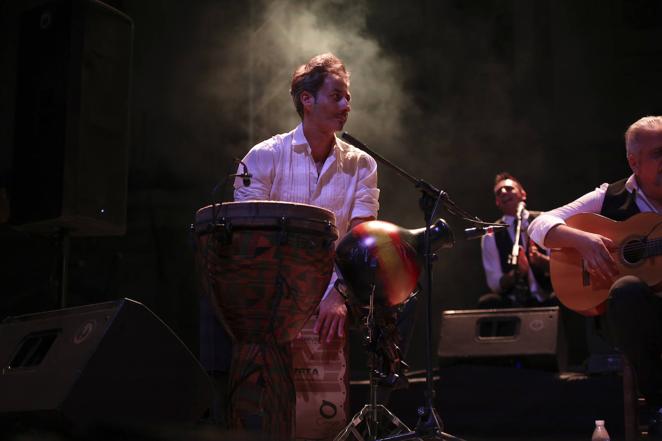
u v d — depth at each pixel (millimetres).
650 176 3102
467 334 4578
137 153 9094
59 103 3697
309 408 2680
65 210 3605
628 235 3090
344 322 2701
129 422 2098
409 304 2779
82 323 2211
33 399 2068
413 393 4355
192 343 8570
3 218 4117
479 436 4195
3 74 8977
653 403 2809
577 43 8656
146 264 8719
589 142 8586
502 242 5566
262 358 2309
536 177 8750
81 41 3748
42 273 8391
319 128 2859
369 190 2967
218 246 2262
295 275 2277
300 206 2268
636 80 8492
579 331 7375
